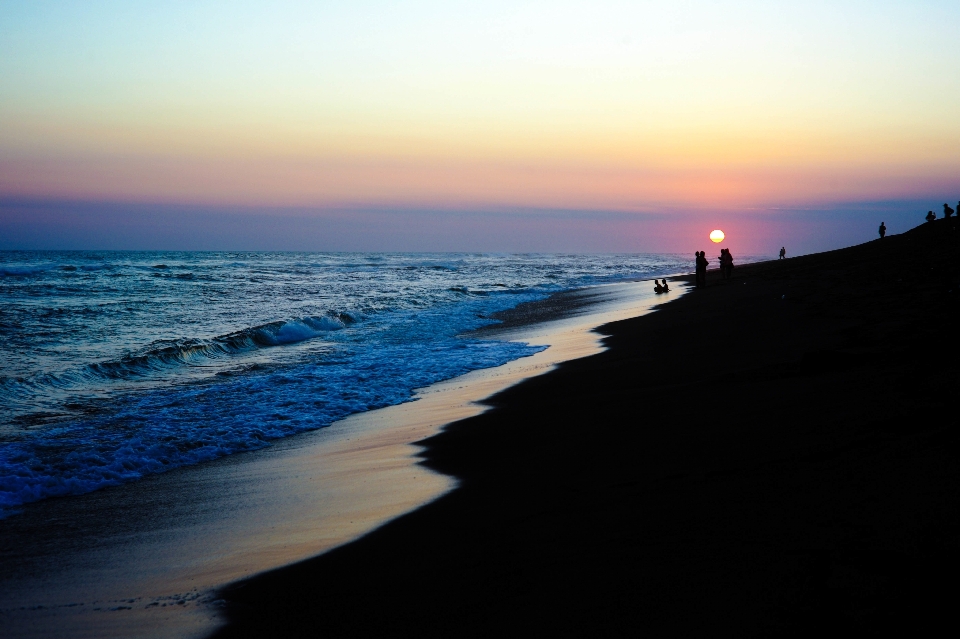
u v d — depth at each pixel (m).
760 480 4.58
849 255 37.31
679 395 8.15
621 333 16.50
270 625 3.52
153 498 6.25
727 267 32.47
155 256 119.56
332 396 10.85
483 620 3.24
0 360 13.95
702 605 3.00
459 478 6.12
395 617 3.42
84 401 10.58
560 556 3.86
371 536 4.77
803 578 3.07
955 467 4.08
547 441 6.99
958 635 2.44
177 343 15.38
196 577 4.33
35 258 94.12
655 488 4.88
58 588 4.30
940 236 36.06
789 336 12.26
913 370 6.97
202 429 8.84
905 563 3.03
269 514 5.63
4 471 6.92
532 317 22.94
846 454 4.75
